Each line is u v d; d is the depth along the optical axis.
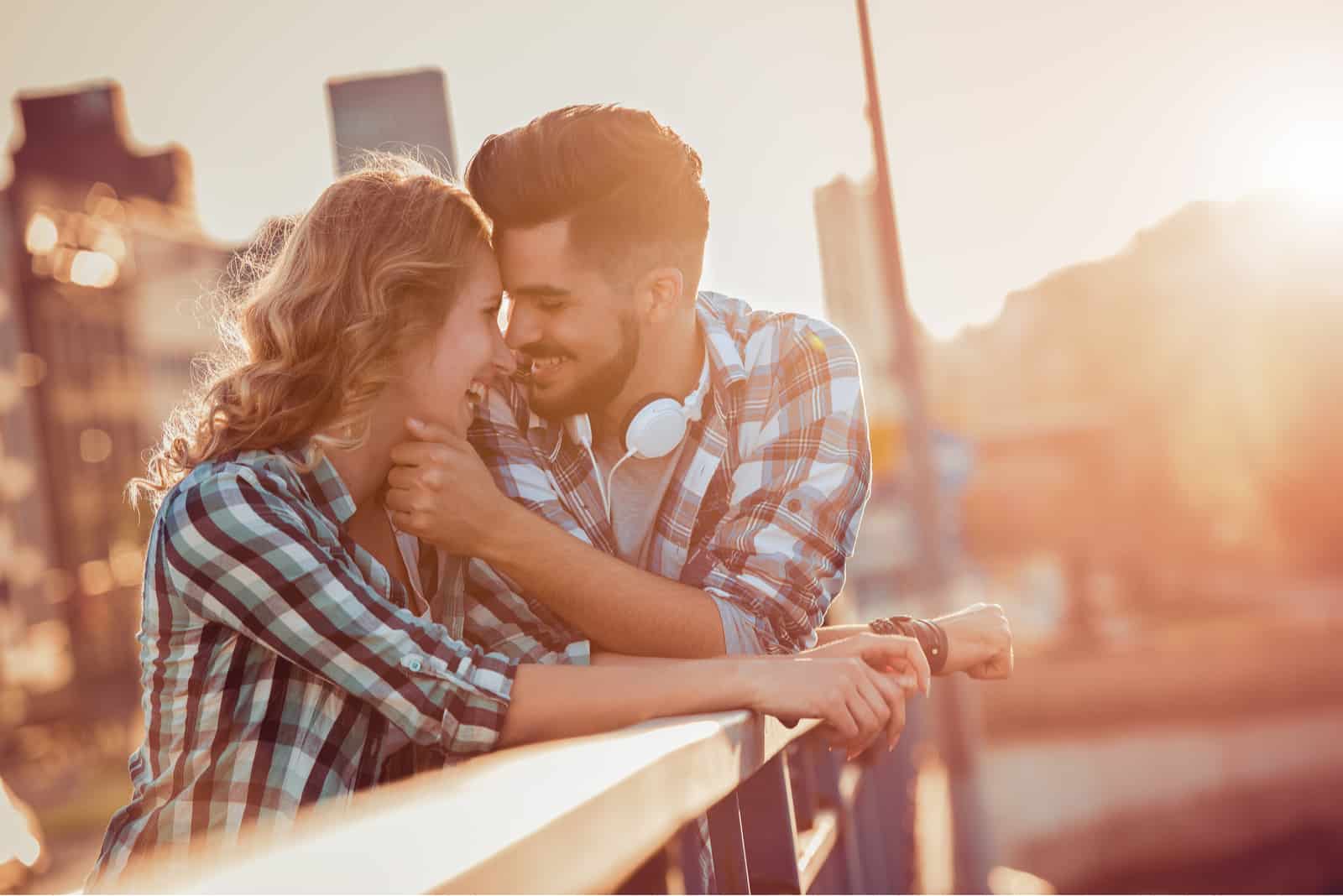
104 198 44.91
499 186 1.87
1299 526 56.00
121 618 42.88
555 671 1.47
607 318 1.91
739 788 1.54
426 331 1.62
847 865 2.44
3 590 40.03
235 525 1.41
